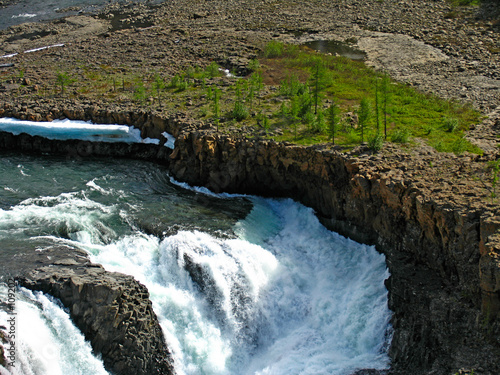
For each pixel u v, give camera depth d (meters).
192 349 42.56
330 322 45.12
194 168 59.00
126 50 94.69
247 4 123.19
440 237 42.44
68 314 39.28
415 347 39.69
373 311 44.19
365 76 79.19
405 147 54.75
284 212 56.59
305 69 83.88
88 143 65.56
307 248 51.69
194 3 126.88
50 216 50.50
